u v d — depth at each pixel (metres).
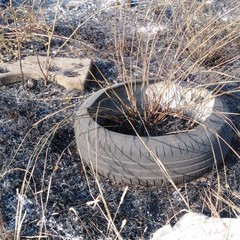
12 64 1.93
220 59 1.99
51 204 1.34
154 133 1.53
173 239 1.20
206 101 1.53
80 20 2.35
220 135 1.40
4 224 1.27
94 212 1.33
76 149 1.55
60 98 1.74
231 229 1.20
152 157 1.32
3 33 2.07
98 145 1.36
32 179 1.41
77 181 1.43
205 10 2.30
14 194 1.36
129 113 1.58
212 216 1.24
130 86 1.59
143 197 1.37
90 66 1.94
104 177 1.43
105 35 2.22
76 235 1.26
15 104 1.73
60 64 1.95
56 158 1.50
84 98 1.71
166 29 2.12
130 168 1.35
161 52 2.04
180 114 1.55
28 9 2.38
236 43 2.06
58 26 2.27
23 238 1.24
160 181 1.37
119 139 1.35
